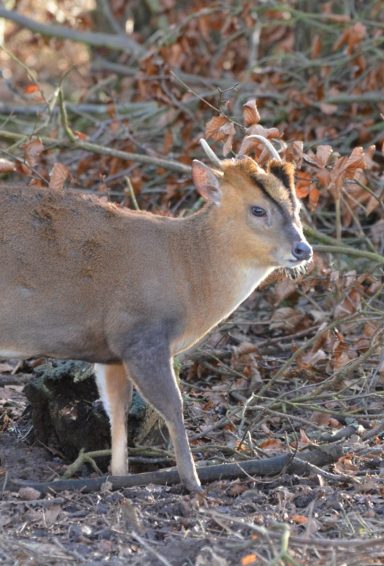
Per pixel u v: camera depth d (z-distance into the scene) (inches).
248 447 418.3
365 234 611.5
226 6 713.0
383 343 480.7
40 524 343.0
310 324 530.3
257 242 390.6
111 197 641.0
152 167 647.1
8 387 485.1
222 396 475.5
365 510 357.4
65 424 410.0
